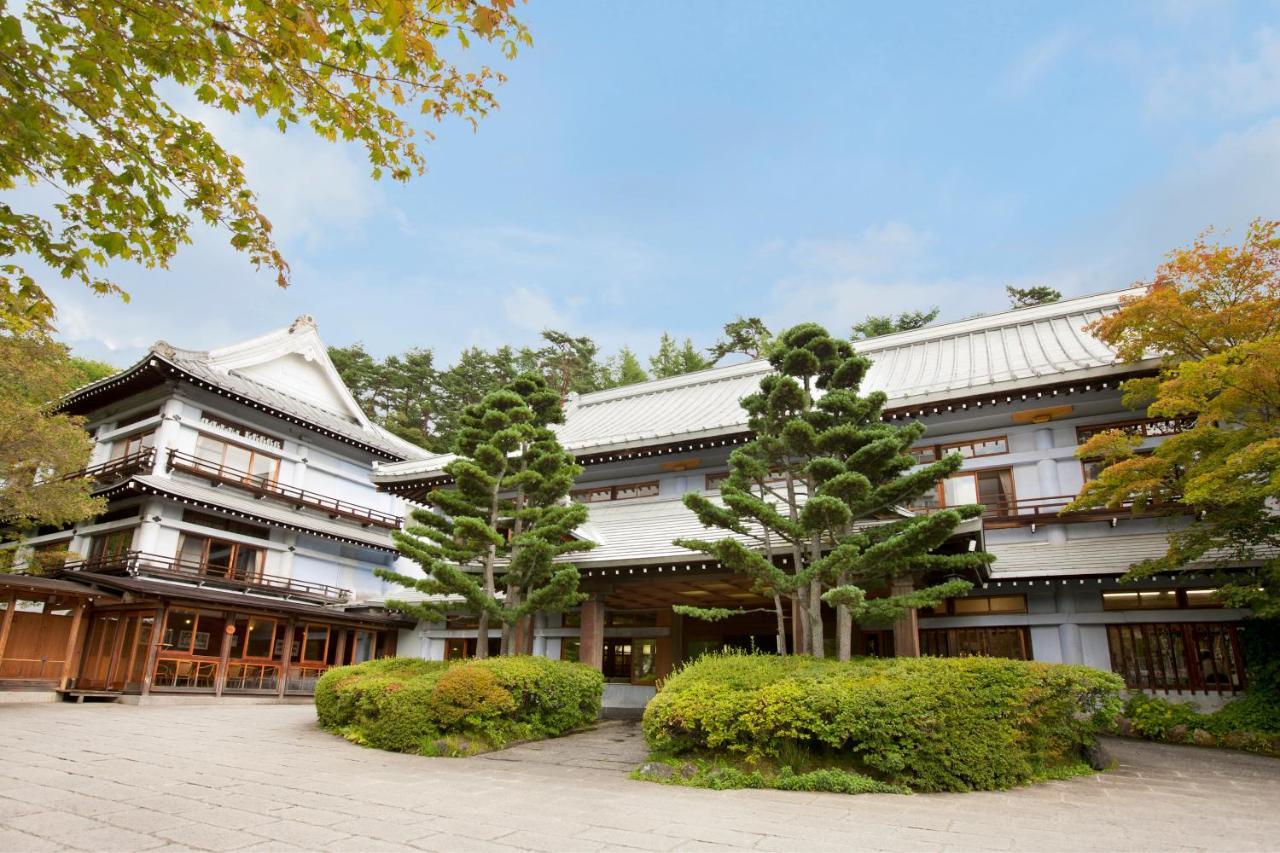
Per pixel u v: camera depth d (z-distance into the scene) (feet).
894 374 68.08
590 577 49.88
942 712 27.84
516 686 38.86
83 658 74.28
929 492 58.44
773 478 57.77
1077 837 20.47
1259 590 39.45
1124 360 49.39
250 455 94.99
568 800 24.76
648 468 65.77
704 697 30.68
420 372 159.74
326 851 17.61
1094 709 33.04
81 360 123.24
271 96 17.72
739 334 143.02
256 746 36.27
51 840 17.93
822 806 24.14
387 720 36.94
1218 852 19.12
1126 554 49.60
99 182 17.35
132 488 78.18
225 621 76.74
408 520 112.06
